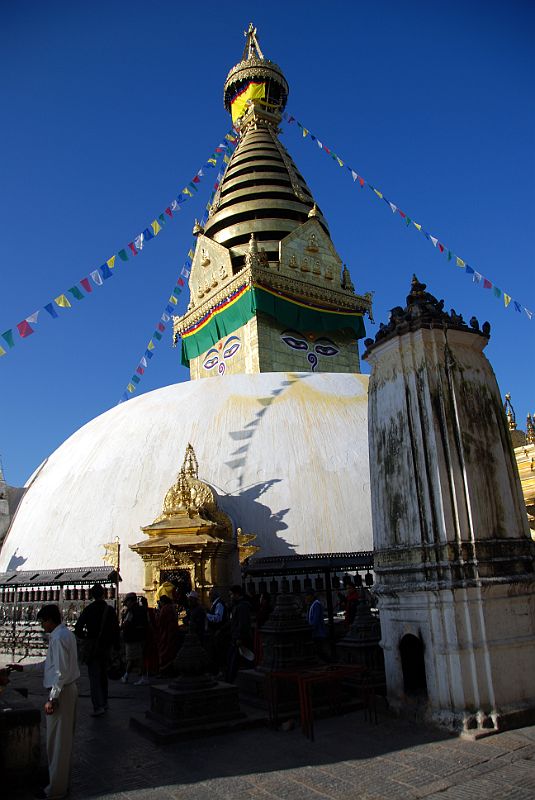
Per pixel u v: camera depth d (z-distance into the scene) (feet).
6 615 58.29
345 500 59.52
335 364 120.06
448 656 25.02
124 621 43.16
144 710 32.24
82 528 62.13
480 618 25.21
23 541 67.41
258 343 109.70
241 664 40.57
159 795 19.72
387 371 30.22
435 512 26.66
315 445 63.41
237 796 19.35
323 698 30.14
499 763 20.95
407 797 18.70
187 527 53.78
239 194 127.03
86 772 22.29
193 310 123.34
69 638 21.34
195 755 23.59
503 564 26.30
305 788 19.76
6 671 23.41
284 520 58.03
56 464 75.31
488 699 24.52
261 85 141.90
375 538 29.73
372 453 30.78
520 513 28.09
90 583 52.60
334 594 52.70
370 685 29.53
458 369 28.63
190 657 27.84
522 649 25.73
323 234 124.36
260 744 24.66
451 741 23.43
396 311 30.22
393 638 27.99
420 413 28.09
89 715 31.37
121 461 65.82
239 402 69.00
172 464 63.26
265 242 120.67
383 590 28.22
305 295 116.37
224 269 119.24
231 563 55.72
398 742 23.86
